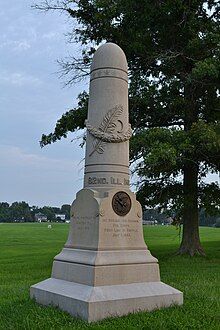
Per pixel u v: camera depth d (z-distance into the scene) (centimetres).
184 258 1791
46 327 669
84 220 833
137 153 1662
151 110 1891
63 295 761
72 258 820
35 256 2192
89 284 760
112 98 890
